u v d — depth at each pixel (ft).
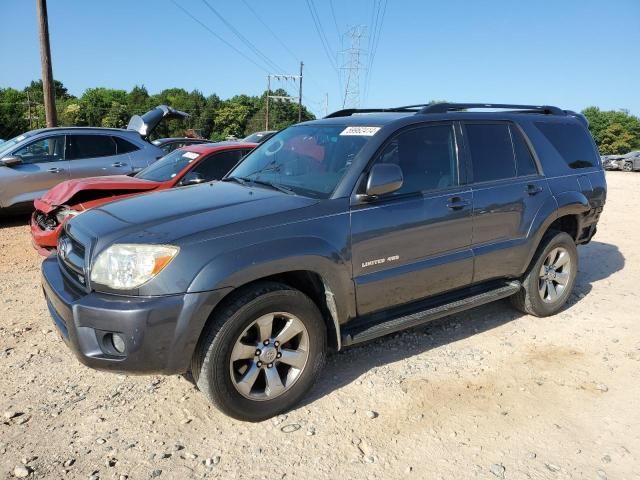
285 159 13.61
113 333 9.29
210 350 9.62
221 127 367.86
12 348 13.52
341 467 9.20
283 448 9.69
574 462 9.45
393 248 11.87
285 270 10.21
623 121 280.72
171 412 10.76
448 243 12.97
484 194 13.67
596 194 17.01
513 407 11.14
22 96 317.63
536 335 14.84
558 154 16.20
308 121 15.26
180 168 22.33
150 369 9.35
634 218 34.88
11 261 22.17
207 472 9.03
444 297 13.78
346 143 12.55
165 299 9.18
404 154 12.49
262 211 10.59
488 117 14.62
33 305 16.67
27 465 9.05
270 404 10.45
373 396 11.47
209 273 9.35
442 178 13.12
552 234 15.79
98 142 31.68
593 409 11.11
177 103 362.94
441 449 9.73
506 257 14.33
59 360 12.93
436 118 13.34
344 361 13.08
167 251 9.34
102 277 9.53
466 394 11.60
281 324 10.69
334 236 10.91
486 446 9.84
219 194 12.12
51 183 29.81
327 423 10.47
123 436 9.95
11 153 29.45
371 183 11.09
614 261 23.17
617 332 15.14
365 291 11.54
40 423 10.30
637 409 11.14
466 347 13.97
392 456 9.51
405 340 14.34
